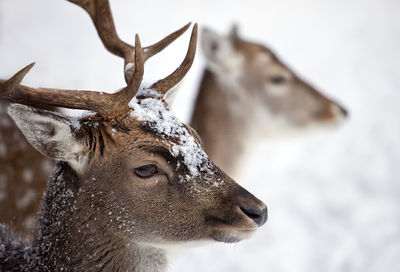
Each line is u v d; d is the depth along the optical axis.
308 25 32.34
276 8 33.69
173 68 23.67
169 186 7.89
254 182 19.28
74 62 23.19
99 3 9.77
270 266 15.70
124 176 7.82
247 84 15.72
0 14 25.55
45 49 23.58
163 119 8.02
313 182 19.56
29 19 25.95
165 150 7.82
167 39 9.61
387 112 24.48
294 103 16.22
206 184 7.95
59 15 27.08
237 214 7.90
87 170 7.87
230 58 15.55
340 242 16.78
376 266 15.88
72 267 7.93
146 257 8.38
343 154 21.47
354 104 24.91
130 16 28.16
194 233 8.02
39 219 8.22
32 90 7.49
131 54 9.38
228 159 15.50
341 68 27.88
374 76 27.53
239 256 15.95
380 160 21.16
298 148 21.69
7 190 11.19
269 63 15.94
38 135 7.41
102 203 7.86
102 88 21.84
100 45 25.22
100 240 7.93
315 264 15.94
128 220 7.91
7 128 11.61
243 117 15.71
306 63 27.92
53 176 8.15
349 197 18.86
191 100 21.61
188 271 15.22
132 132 7.82
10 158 11.41
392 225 17.59
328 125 16.55
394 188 19.55
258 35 29.47
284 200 18.47
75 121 7.72
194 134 8.45
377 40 31.80
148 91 8.35
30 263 8.12
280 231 17.06
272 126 16.22
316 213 17.98
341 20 34.03
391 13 35.84
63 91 7.59
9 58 21.84
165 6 30.05
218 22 29.27
